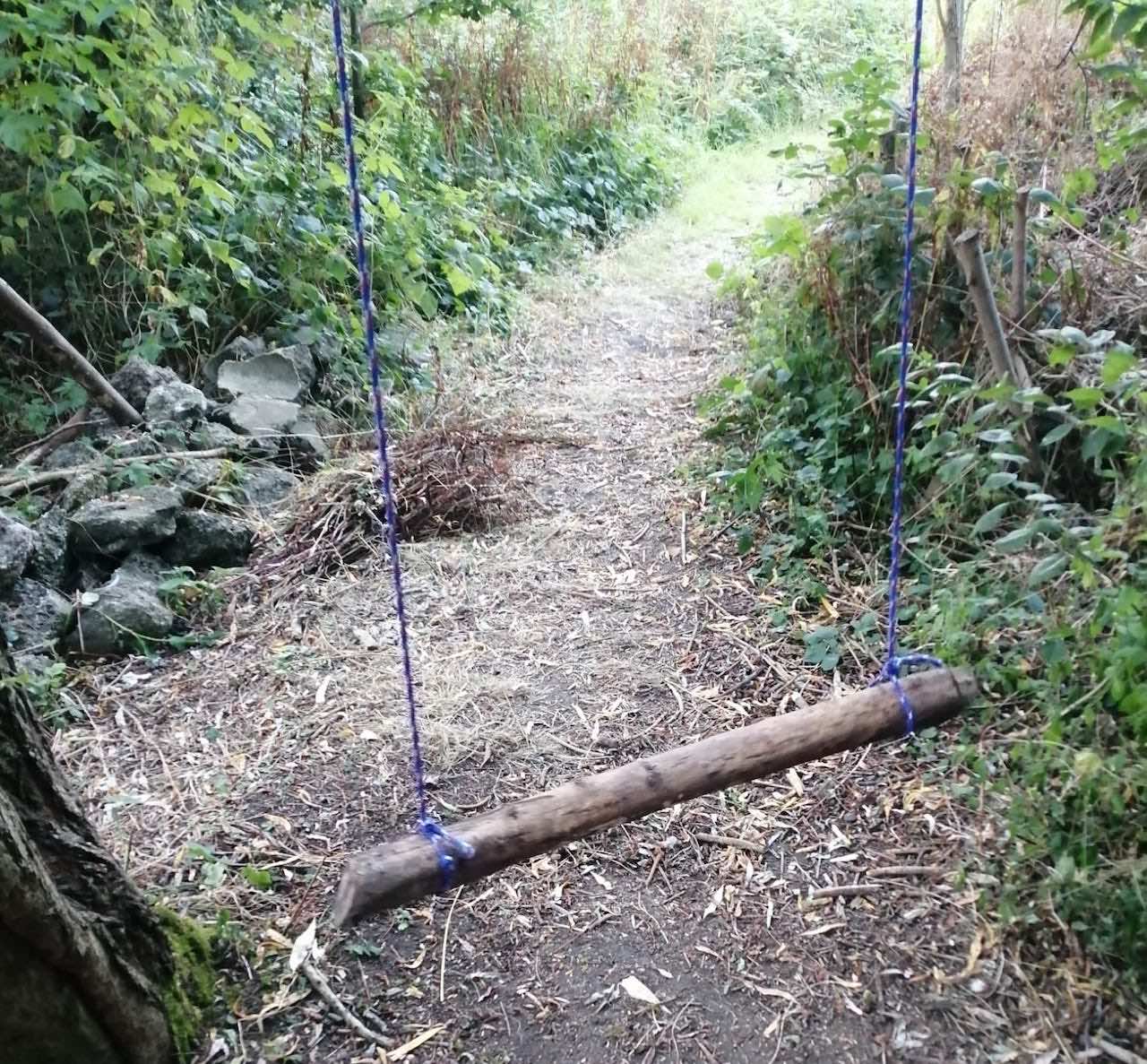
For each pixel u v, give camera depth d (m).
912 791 2.91
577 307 7.05
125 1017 2.10
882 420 3.97
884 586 3.67
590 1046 2.32
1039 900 2.47
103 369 5.37
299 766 3.18
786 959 2.49
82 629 3.68
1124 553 2.43
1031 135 4.85
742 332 6.04
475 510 4.55
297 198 5.85
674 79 11.83
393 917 2.65
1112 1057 2.19
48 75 4.83
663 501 4.60
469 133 8.46
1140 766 2.30
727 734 2.12
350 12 6.71
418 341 6.02
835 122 4.27
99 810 3.00
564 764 3.16
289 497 4.64
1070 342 2.60
